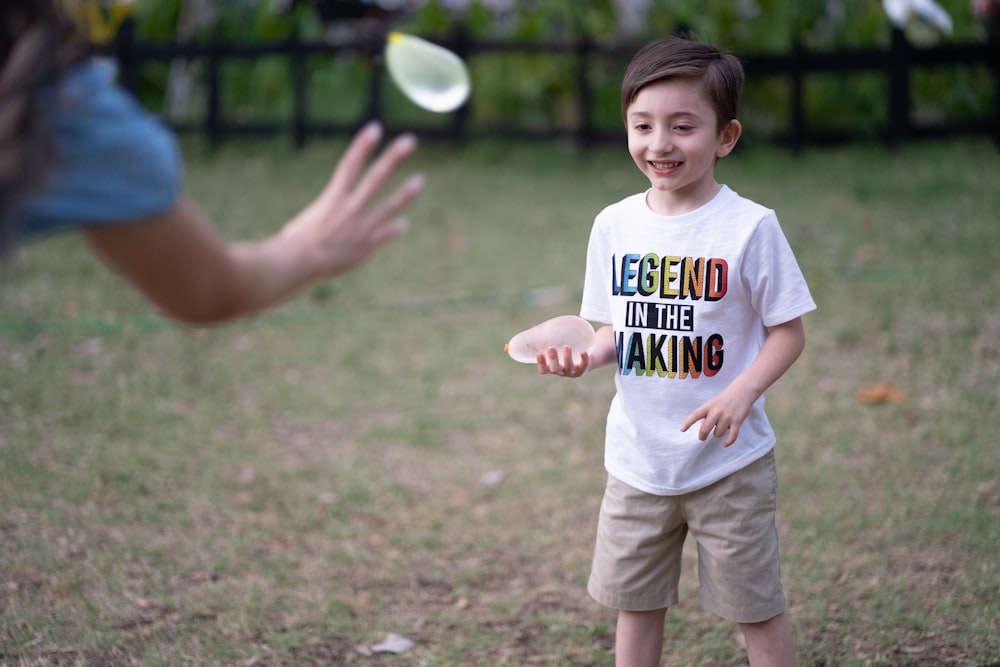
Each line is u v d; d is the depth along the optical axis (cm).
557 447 433
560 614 310
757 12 1012
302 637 297
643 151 225
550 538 357
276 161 1030
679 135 221
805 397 462
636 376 234
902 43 945
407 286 655
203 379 504
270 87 1170
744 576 229
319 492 392
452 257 714
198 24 1160
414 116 1126
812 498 374
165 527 362
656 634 247
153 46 1085
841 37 1027
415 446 435
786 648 235
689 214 229
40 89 131
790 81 980
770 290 224
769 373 221
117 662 283
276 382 502
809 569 327
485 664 284
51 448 422
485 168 994
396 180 941
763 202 816
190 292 147
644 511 235
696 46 225
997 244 669
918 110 1030
